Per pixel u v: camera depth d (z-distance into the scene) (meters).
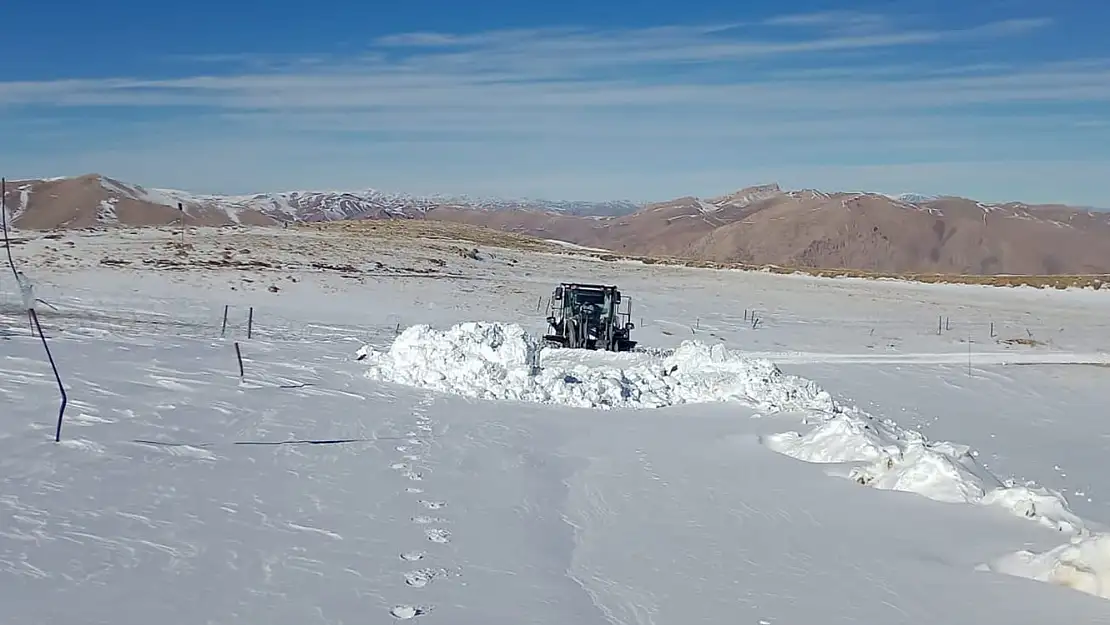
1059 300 57.47
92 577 6.89
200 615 6.33
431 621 6.54
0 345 19.48
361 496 9.87
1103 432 20.80
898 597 7.55
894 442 14.20
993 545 9.13
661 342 36.25
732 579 7.93
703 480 11.80
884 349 37.03
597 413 17.55
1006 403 25.05
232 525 8.46
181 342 23.50
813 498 10.96
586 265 65.56
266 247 56.44
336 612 6.56
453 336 21.08
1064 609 7.32
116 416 13.05
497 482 11.04
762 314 46.69
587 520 9.69
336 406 15.71
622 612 7.04
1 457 10.22
